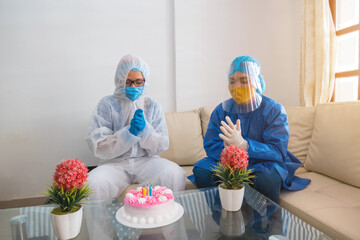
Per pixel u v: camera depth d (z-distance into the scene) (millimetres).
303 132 1688
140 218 896
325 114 1534
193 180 1504
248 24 2305
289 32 2334
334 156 1385
